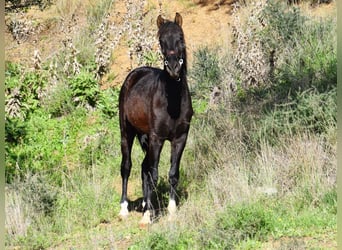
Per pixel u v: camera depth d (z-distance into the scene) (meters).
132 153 15.27
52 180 14.66
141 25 21.44
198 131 14.87
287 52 17.53
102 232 11.72
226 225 10.09
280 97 15.19
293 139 13.02
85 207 12.88
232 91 16.97
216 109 15.91
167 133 11.89
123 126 13.09
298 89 14.94
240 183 11.95
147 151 12.61
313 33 18.23
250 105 15.50
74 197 13.47
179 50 11.20
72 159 16.17
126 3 23.80
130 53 20.42
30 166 15.70
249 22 19.55
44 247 11.45
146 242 10.11
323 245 9.38
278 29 18.56
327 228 10.04
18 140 17.11
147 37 21.06
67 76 20.33
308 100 13.62
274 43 18.09
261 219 10.09
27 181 13.24
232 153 13.49
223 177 12.53
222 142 14.10
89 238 11.38
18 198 12.70
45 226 12.19
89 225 12.34
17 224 12.05
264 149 12.95
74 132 17.53
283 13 18.75
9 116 18.33
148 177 12.29
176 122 11.81
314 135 13.09
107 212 12.90
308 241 9.57
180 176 13.62
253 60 17.27
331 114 13.34
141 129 12.51
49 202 12.86
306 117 13.46
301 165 12.29
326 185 11.47
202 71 18.28
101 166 15.38
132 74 13.11
